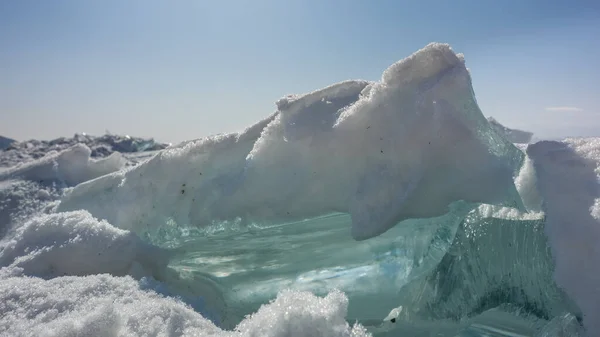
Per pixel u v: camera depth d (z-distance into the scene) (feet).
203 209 8.98
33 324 6.50
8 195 13.14
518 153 8.07
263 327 5.54
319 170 8.18
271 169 8.50
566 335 6.57
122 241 8.86
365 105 8.01
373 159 7.79
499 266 8.00
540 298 7.52
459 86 7.73
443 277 8.26
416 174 7.59
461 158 7.61
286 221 8.17
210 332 6.14
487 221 8.25
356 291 8.83
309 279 9.11
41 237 9.50
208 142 9.77
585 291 6.39
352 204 7.61
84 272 8.72
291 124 8.54
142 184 9.96
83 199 11.06
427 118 7.72
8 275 8.57
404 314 8.29
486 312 8.01
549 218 7.07
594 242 6.55
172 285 8.57
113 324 6.04
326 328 5.44
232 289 9.15
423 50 8.07
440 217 8.09
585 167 7.35
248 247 9.07
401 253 8.75
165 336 5.95
